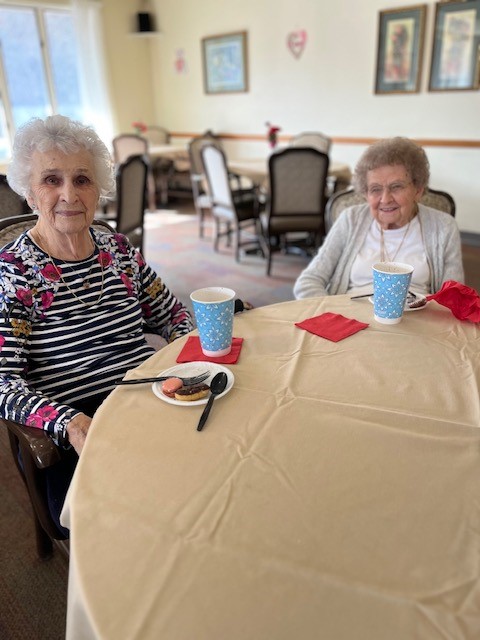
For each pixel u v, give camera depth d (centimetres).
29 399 98
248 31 568
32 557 142
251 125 612
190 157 503
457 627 48
